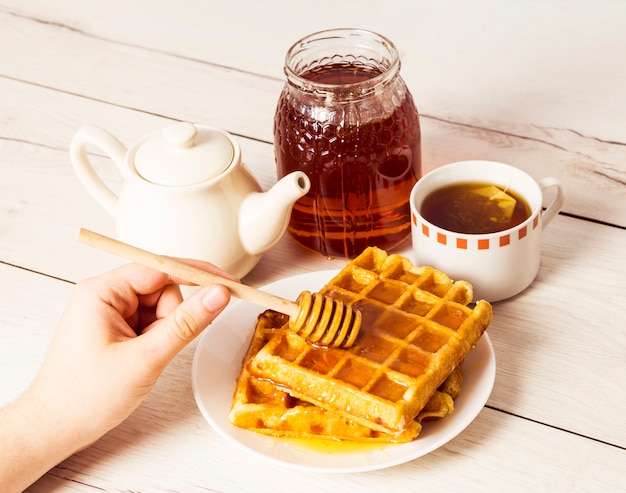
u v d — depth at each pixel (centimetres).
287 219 108
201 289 97
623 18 137
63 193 123
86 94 134
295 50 111
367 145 107
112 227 119
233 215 108
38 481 100
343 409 98
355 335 99
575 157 121
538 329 107
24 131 130
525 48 134
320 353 101
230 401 101
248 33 141
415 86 131
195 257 108
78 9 147
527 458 99
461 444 100
